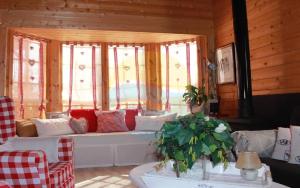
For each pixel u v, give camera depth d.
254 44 4.60
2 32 4.83
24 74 5.27
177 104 6.05
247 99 4.19
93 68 6.00
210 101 5.31
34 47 5.49
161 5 5.56
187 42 6.03
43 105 5.53
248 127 3.87
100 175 4.19
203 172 1.78
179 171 1.74
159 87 6.17
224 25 5.44
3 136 3.14
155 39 6.02
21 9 4.92
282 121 3.81
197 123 1.64
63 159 2.69
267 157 2.95
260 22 4.45
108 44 6.10
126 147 5.04
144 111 5.83
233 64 5.11
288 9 3.86
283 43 3.95
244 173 1.74
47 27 5.00
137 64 6.19
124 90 6.11
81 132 5.18
